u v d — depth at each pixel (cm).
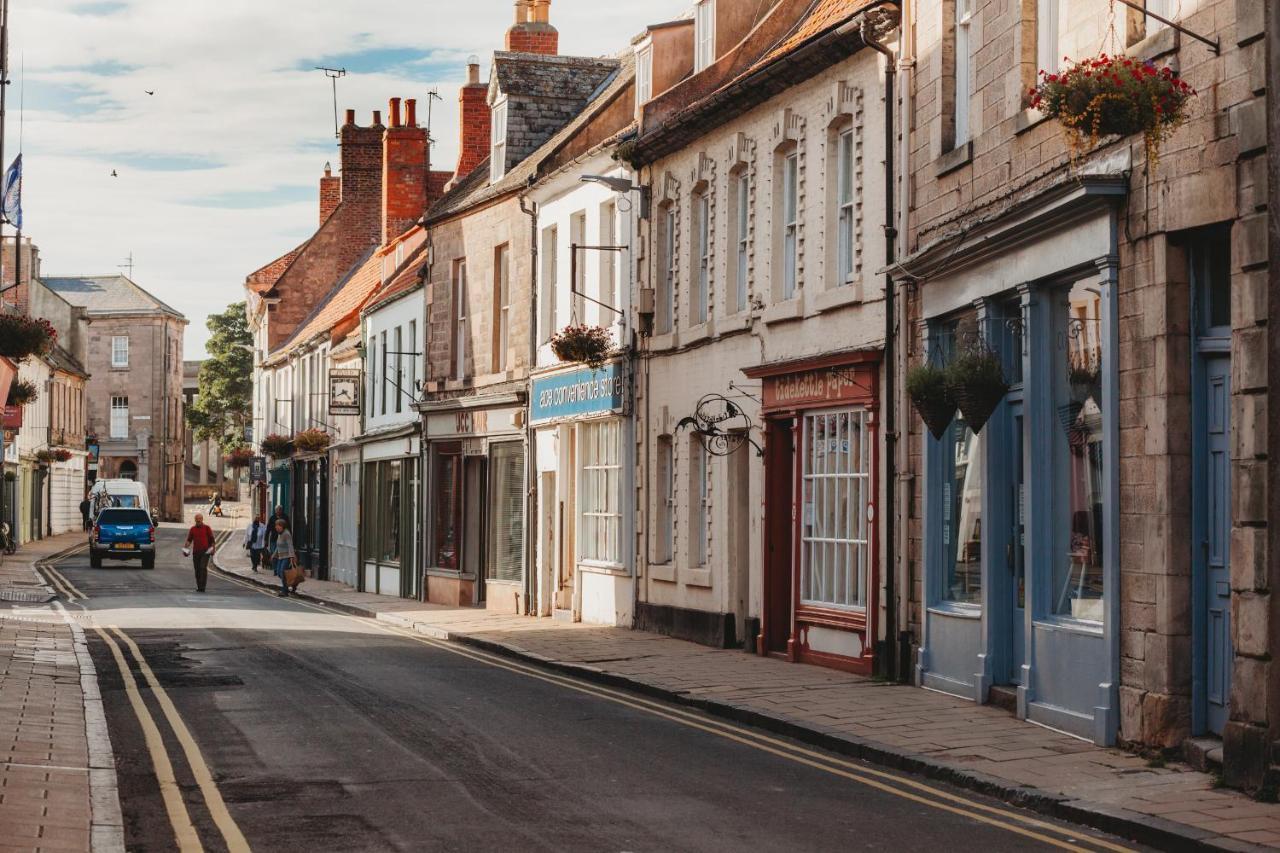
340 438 4675
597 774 1129
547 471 2945
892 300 1739
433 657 2059
